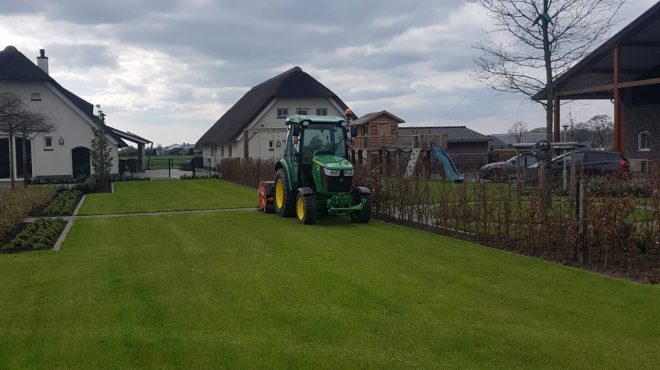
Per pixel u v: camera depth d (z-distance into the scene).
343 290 7.21
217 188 26.25
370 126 42.81
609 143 54.78
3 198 15.61
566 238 8.91
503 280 7.66
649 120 28.58
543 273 8.02
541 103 14.70
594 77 27.69
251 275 8.09
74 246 10.69
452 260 8.98
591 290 7.09
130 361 5.07
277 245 10.45
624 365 4.88
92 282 7.82
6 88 32.19
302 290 7.25
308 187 14.05
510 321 5.99
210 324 6.01
